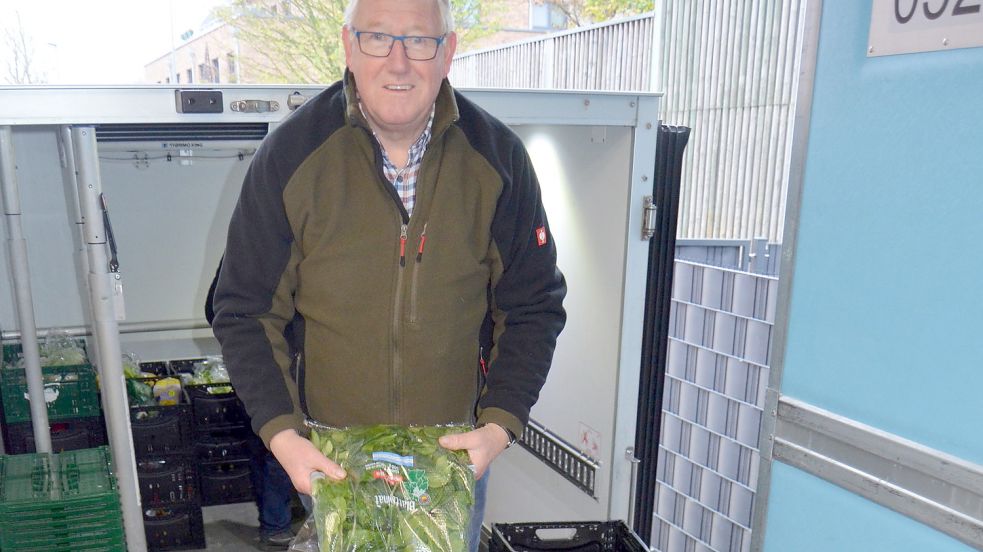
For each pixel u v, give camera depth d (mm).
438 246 1190
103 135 2283
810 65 1258
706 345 2564
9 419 2873
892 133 1135
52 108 1562
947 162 1062
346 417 1269
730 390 2473
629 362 2152
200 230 3033
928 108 1080
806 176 1288
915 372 1143
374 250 1174
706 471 2633
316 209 1153
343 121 1162
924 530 1166
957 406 1088
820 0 1229
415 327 1210
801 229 1311
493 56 7840
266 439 1148
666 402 2805
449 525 1097
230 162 2996
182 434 2854
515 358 1292
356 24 1081
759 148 4488
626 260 2068
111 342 2035
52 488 2355
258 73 9523
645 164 2016
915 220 1115
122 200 2914
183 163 2943
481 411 1284
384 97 1082
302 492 1148
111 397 2090
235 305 1178
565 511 2432
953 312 1078
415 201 1177
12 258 2453
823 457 1316
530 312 1311
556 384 2439
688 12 4953
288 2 9305
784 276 1355
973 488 1072
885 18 1122
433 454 1154
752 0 4422
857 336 1229
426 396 1265
